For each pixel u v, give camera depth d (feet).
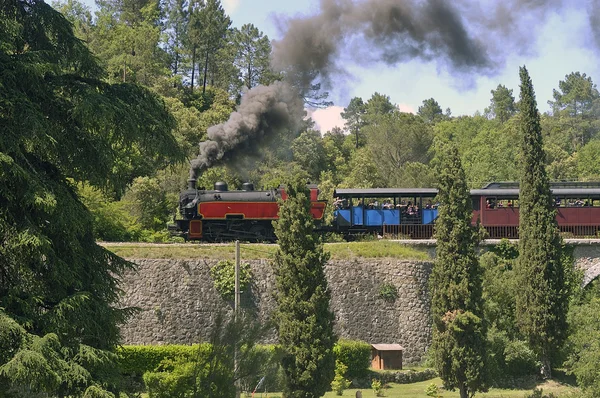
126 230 183.93
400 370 150.82
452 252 141.38
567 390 146.51
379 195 183.42
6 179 68.90
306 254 127.34
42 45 79.97
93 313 74.90
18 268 72.08
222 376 73.61
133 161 215.51
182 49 346.54
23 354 64.85
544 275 156.76
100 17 325.01
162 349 138.62
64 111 76.38
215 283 148.56
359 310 155.94
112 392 73.10
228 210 173.78
